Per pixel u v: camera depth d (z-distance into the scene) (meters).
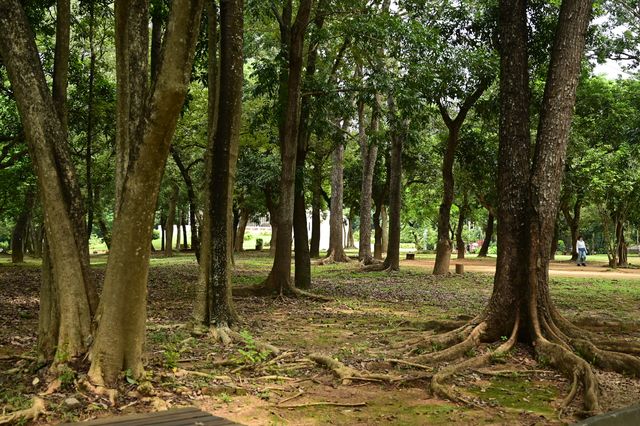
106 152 26.45
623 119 24.91
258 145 26.19
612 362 7.46
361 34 14.68
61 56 8.48
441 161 32.38
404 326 10.38
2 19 5.87
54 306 6.18
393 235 24.55
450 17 18.00
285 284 14.82
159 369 6.45
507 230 8.80
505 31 9.16
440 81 17.47
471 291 17.16
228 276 9.95
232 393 6.10
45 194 6.04
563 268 30.56
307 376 6.95
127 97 7.46
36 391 5.54
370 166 27.52
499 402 6.10
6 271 22.11
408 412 5.66
